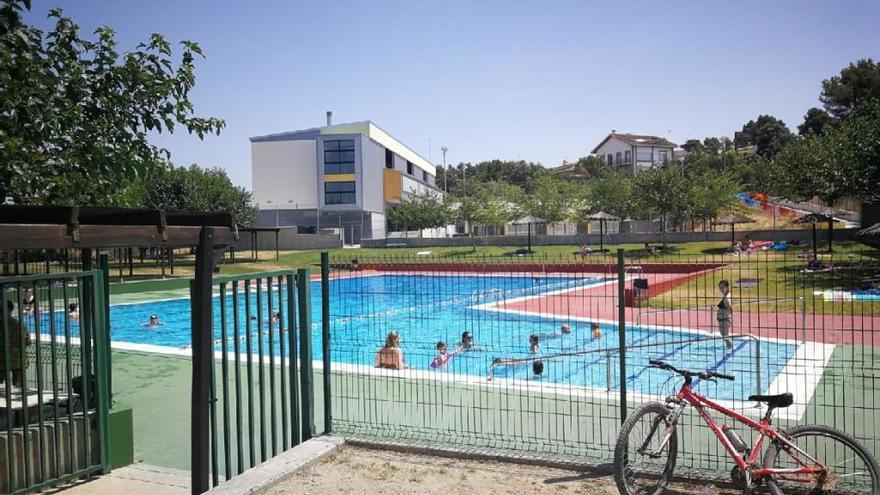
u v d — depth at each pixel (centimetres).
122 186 931
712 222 4862
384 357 1189
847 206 5469
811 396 914
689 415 736
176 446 782
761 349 1348
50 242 483
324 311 696
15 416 613
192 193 4953
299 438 668
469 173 15712
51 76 793
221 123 970
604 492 531
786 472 479
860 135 2908
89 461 645
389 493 537
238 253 5328
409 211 6525
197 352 527
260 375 594
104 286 691
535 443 694
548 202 5803
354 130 7400
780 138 9644
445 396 923
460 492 537
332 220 6881
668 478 525
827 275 2294
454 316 2028
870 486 504
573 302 2222
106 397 663
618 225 6278
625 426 500
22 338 562
